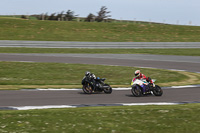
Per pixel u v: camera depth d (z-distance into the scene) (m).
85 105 26.31
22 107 24.83
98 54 80.31
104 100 29.22
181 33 122.00
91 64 60.41
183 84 40.47
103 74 48.84
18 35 100.88
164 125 19.39
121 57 75.44
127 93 33.72
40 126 18.75
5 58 65.75
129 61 67.94
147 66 60.25
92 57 73.88
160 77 46.62
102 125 19.17
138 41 103.81
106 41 100.75
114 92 34.28
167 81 43.25
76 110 23.67
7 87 35.81
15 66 53.81
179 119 20.98
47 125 19.00
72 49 89.12
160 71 52.94
